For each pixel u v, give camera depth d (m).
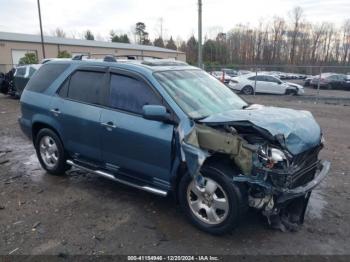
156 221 3.95
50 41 41.22
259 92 22.11
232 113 3.74
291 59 69.38
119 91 4.33
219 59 75.25
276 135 3.26
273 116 3.64
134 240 3.56
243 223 3.90
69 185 5.04
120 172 4.42
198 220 3.73
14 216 4.07
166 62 4.82
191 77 4.54
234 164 3.50
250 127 3.41
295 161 3.45
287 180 3.30
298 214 3.93
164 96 3.91
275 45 72.62
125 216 4.07
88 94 4.67
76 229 3.77
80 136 4.71
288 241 3.56
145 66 4.34
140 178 4.22
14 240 3.55
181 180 3.79
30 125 5.48
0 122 10.33
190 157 3.41
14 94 16.48
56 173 5.38
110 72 4.48
